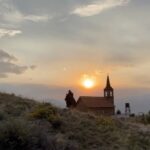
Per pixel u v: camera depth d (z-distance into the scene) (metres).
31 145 19.08
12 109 29.36
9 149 18.05
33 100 35.19
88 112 37.28
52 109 30.36
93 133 28.89
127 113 84.06
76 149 23.64
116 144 27.72
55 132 26.36
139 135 31.22
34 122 25.36
